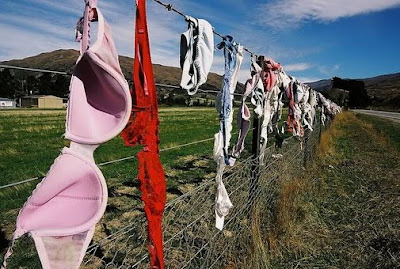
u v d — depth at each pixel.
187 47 1.65
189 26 1.66
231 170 6.84
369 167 8.77
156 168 1.25
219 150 2.29
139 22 1.13
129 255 3.11
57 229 0.87
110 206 4.84
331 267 3.62
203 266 2.78
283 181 5.11
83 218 0.90
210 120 23.22
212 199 3.93
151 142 1.23
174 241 3.34
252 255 3.24
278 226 4.05
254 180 3.77
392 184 7.00
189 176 7.05
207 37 1.71
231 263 3.07
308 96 6.26
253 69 2.95
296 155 6.13
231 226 3.53
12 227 3.93
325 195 6.01
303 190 5.73
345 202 5.71
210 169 7.86
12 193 5.25
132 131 1.18
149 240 1.30
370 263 3.74
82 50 0.92
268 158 4.69
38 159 7.30
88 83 0.95
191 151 10.55
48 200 0.88
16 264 2.94
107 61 0.93
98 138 0.93
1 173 6.50
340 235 4.41
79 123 0.92
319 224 4.69
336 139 14.27
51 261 0.87
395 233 4.47
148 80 1.17
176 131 17.14
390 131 19.73
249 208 3.72
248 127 2.78
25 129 8.48
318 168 7.76
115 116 0.96
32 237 0.84
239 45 2.35
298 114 5.02
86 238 0.91
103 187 0.92
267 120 3.68
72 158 0.90
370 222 4.86
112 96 0.95
